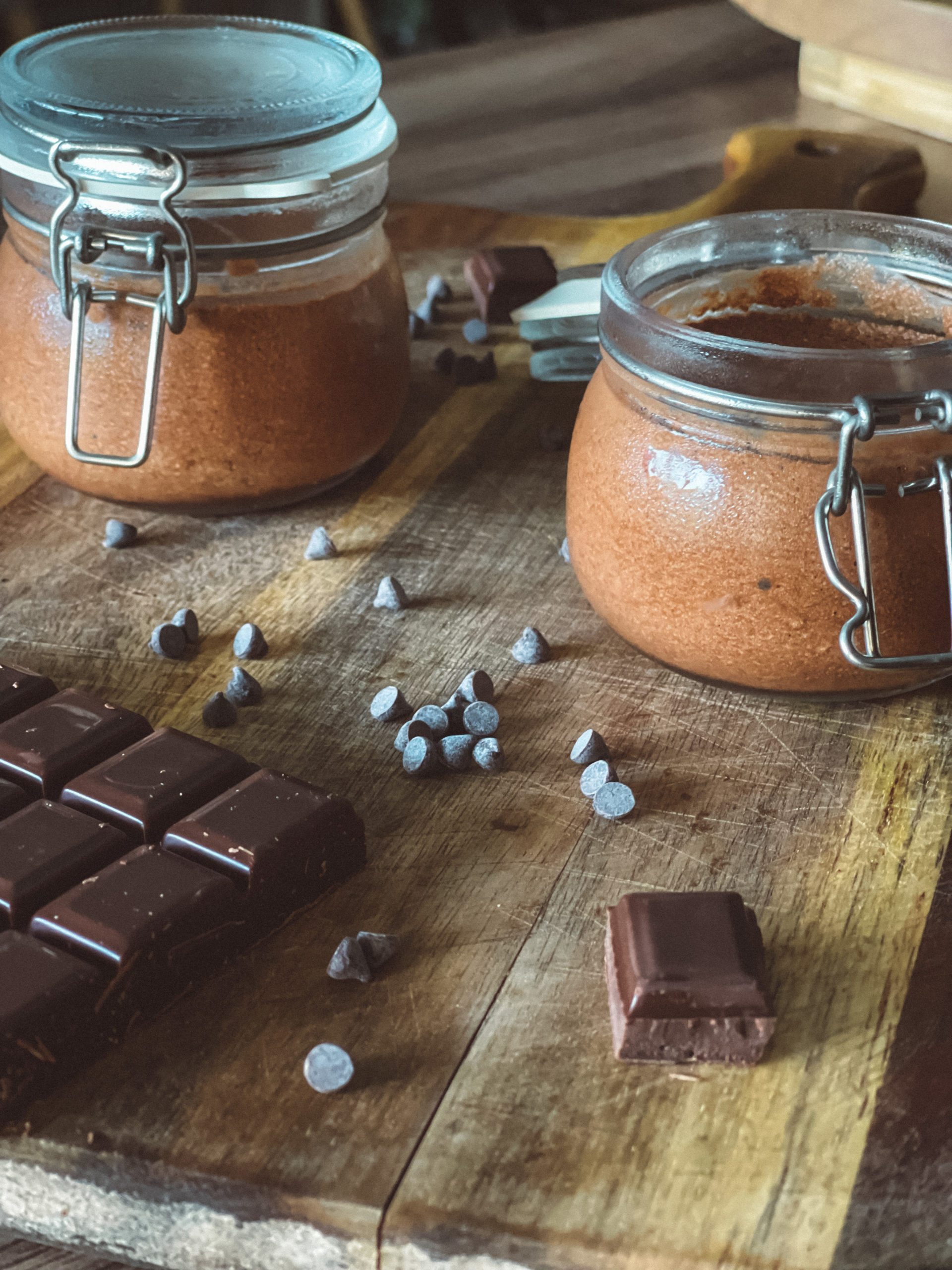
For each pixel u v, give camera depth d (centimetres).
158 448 53
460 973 44
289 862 44
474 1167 40
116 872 43
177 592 54
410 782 48
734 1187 40
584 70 96
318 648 52
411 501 58
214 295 52
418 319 66
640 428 48
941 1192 40
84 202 51
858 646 47
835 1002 43
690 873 46
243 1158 40
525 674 51
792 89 92
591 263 69
